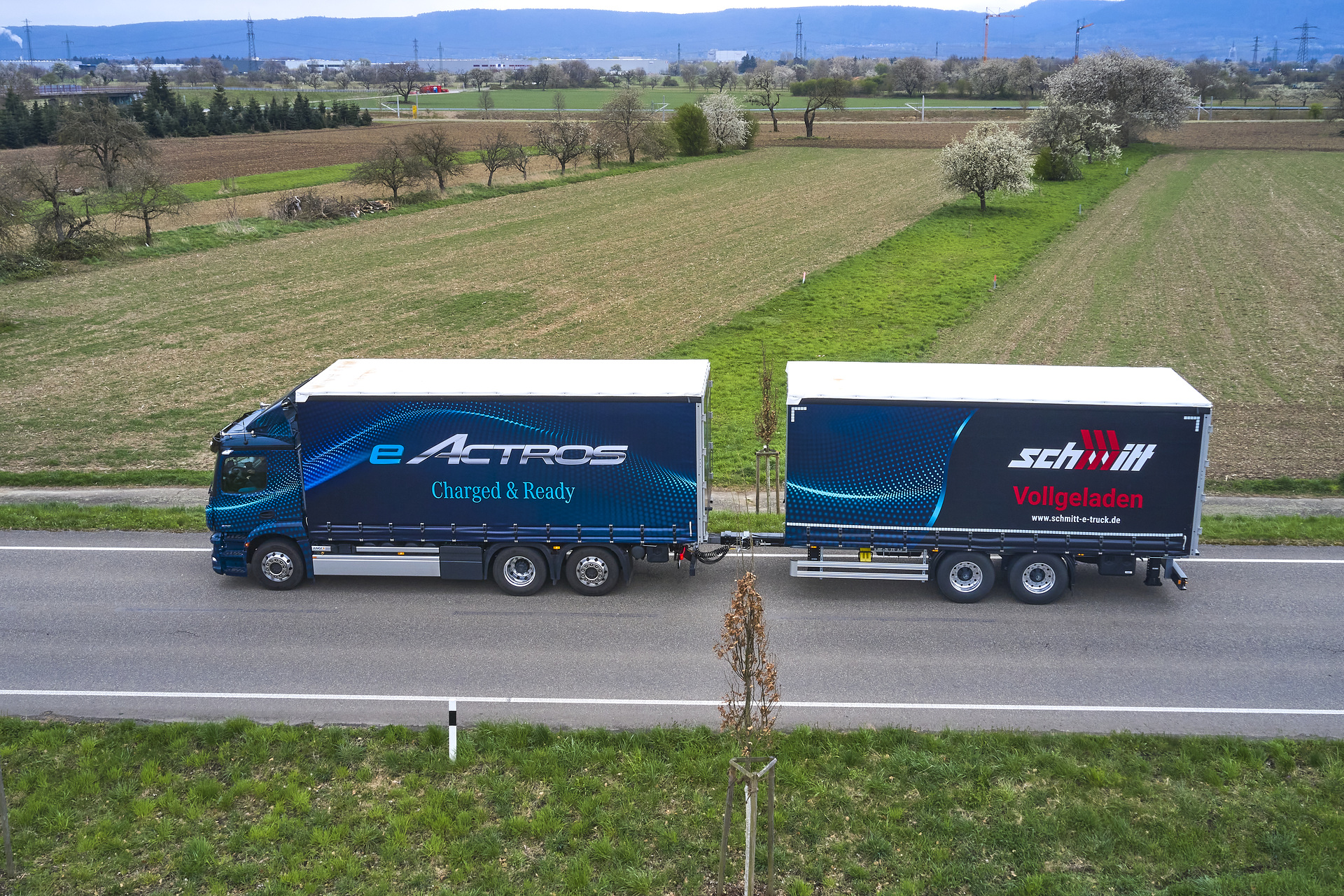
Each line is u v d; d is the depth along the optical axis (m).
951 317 41.16
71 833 11.42
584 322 40.56
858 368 18.23
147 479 24.17
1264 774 12.23
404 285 47.53
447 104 189.00
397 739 13.07
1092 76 100.38
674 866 10.78
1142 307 42.59
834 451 16.83
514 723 13.30
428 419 16.97
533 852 11.05
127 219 62.47
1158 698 14.05
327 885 10.54
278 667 15.12
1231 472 24.30
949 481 16.77
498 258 53.75
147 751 12.86
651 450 16.86
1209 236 58.12
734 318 40.78
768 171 89.38
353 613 17.05
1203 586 17.89
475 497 17.23
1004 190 67.50
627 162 97.50
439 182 76.81
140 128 71.69
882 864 10.79
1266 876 10.42
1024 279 48.22
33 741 13.02
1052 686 14.40
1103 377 17.55
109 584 18.22
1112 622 16.50
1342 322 39.69
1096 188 76.19
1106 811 11.50
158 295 45.53
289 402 17.39
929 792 11.89
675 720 13.54
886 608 17.16
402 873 10.70
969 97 182.00
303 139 114.75
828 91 118.00
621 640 15.98
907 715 13.66
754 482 24.17
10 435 27.69
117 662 15.30
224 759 12.71
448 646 15.80
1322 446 26.11
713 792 11.98
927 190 76.06
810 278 48.03
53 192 51.72
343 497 17.38
